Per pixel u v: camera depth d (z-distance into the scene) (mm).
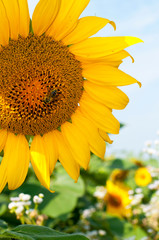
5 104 410
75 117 445
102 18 407
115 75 419
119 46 403
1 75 404
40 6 391
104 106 438
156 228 703
